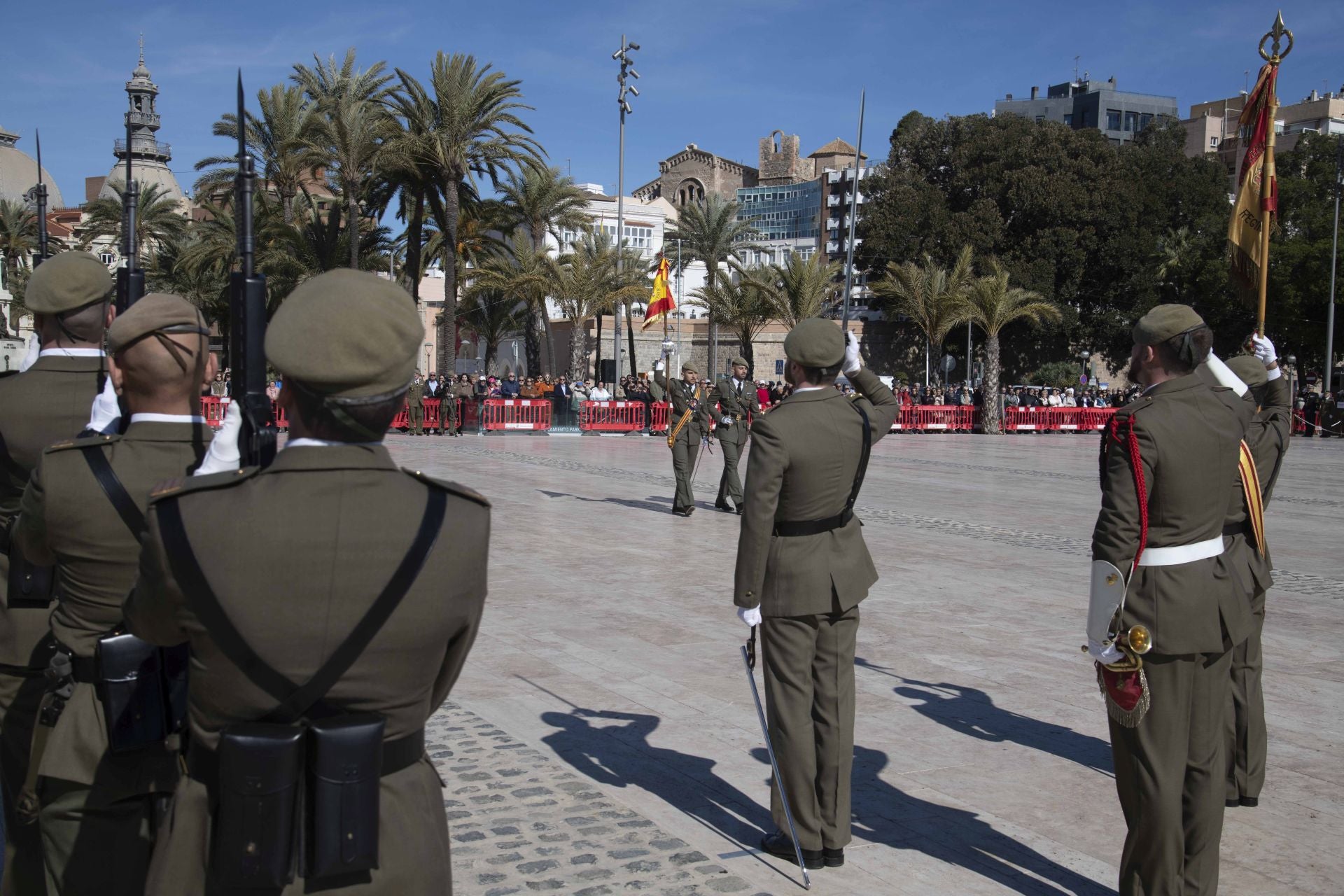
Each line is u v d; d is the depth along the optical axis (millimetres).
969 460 25109
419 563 2010
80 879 2725
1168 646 3449
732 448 13883
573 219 42750
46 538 2723
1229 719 4723
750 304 46156
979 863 4176
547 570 9945
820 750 4102
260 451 2477
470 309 49625
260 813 1852
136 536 2703
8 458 3195
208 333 2871
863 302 69125
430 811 2119
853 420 4121
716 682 6488
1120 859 4160
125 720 2613
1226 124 102000
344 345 1969
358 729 1907
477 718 5762
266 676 1936
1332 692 6492
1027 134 57562
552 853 4109
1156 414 3490
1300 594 9594
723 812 4590
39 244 4223
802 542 4055
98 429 3006
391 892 1989
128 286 3648
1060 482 19719
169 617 2025
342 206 37312
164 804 2732
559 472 19109
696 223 55656
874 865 4133
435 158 34031
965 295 42062
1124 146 59562
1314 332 49406
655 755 5242
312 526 1955
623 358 57875
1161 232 57719
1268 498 4758
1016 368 60469
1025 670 6832
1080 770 5176
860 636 7656
